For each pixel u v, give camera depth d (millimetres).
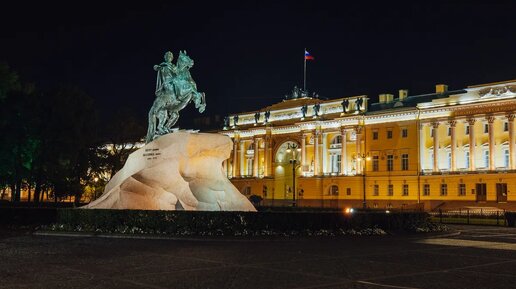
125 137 78750
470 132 88750
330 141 107875
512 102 83625
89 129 64250
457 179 89000
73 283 13961
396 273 16359
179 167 29312
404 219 31328
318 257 19875
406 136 96312
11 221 32031
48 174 62312
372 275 15906
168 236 25641
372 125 100812
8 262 17703
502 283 14930
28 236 26906
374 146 100250
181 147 29281
